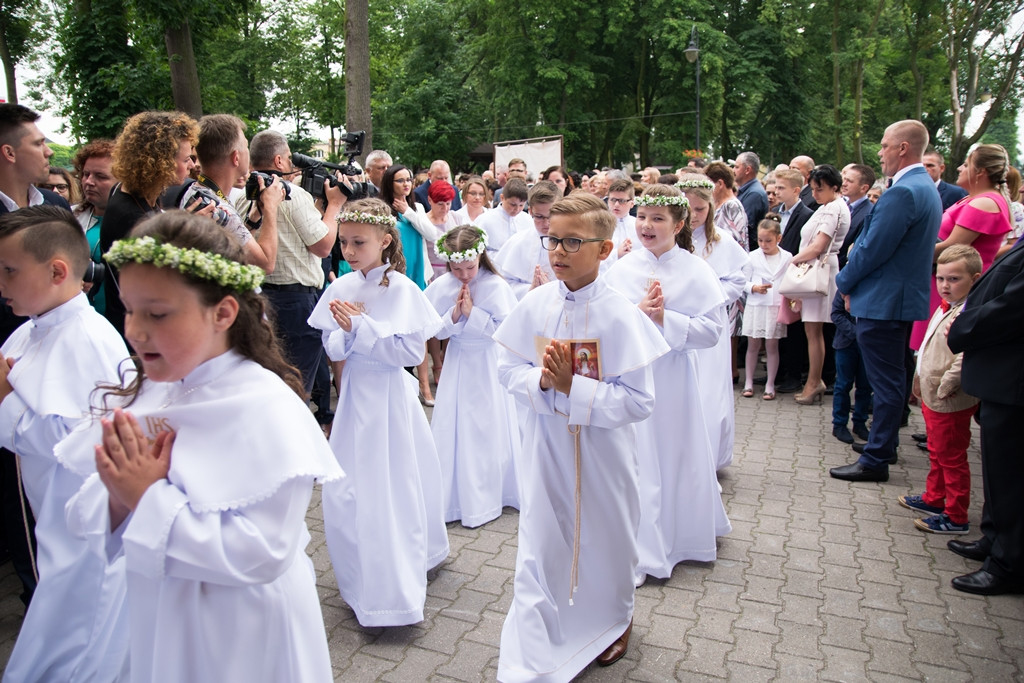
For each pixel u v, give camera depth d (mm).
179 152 3242
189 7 13852
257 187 3738
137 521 1578
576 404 2654
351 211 3430
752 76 28750
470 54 33688
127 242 1592
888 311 4930
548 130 30938
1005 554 3619
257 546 1604
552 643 2881
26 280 2482
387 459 3357
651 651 3199
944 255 4223
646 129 31000
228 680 1692
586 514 2893
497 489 4621
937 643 3262
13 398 2496
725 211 6898
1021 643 3258
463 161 36875
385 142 36469
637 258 4113
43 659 2518
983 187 5145
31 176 3574
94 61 14312
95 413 1985
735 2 31703
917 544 4242
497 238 6855
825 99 34750
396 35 38625
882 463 5188
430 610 3525
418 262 6844
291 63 36625
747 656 3164
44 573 2516
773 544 4266
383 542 3305
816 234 6891
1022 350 3418
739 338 9836
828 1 29906
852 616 3490
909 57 32938
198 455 1657
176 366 1667
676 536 3979
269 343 1849
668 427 3893
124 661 2340
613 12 29062
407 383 3578
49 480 2658
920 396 4426
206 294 1635
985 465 3680
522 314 2984
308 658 1832
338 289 3572
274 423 1681
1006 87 25422
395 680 2977
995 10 25359
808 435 6340
